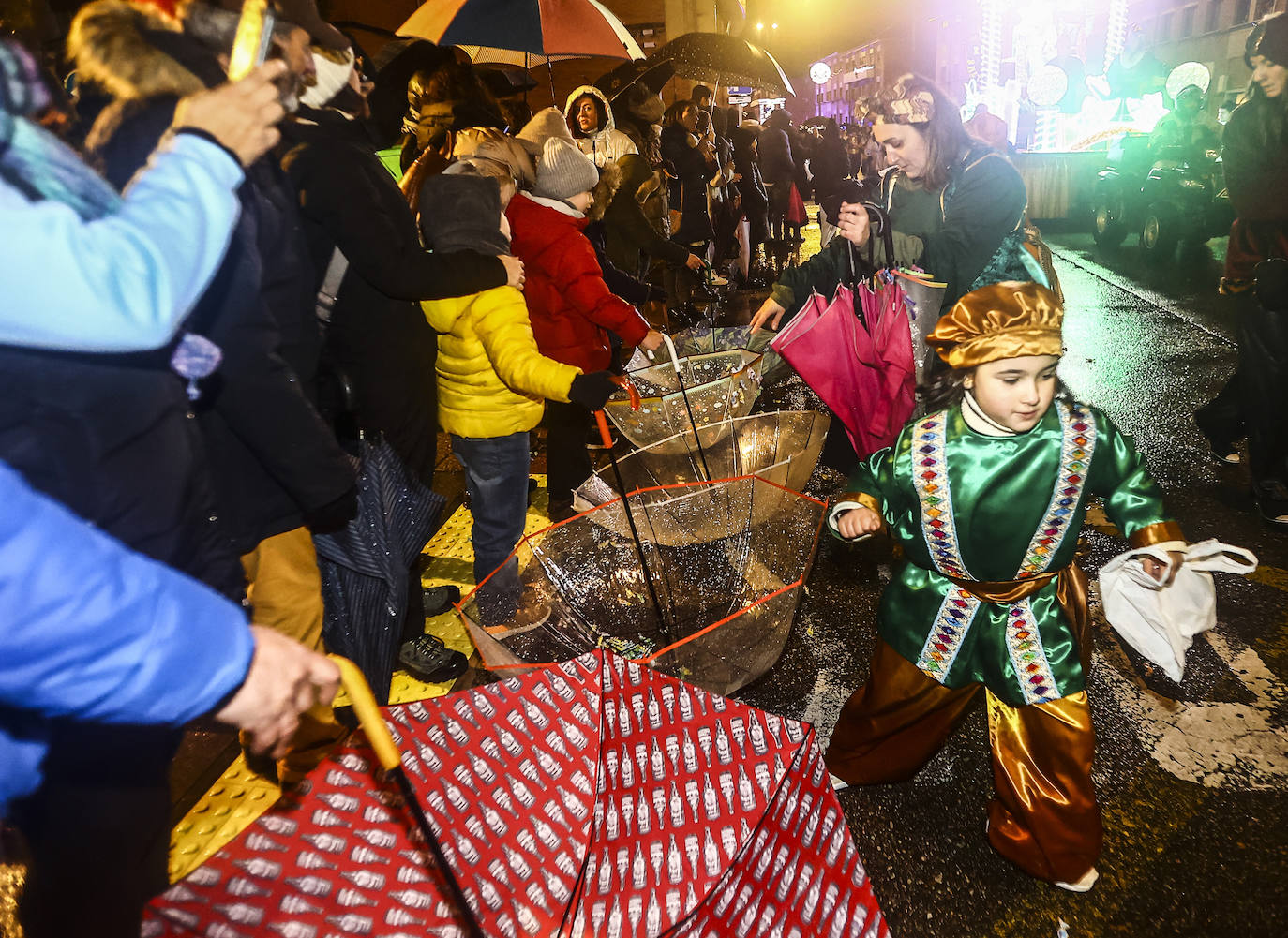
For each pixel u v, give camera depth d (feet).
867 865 7.53
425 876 3.27
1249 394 12.88
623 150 18.89
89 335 3.18
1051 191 46.62
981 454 6.33
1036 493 6.27
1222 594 11.34
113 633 2.72
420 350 8.17
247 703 3.05
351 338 7.66
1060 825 6.70
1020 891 7.15
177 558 4.35
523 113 18.78
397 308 7.88
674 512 9.55
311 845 3.15
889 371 10.65
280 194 6.48
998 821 7.12
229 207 3.84
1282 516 12.94
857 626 11.09
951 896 7.18
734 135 34.04
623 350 14.88
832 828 3.64
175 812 7.99
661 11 39.04
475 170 9.27
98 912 4.16
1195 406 18.38
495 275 8.31
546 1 17.67
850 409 11.14
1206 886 7.07
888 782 7.86
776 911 3.42
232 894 2.98
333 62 7.17
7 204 2.98
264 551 6.88
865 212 10.50
